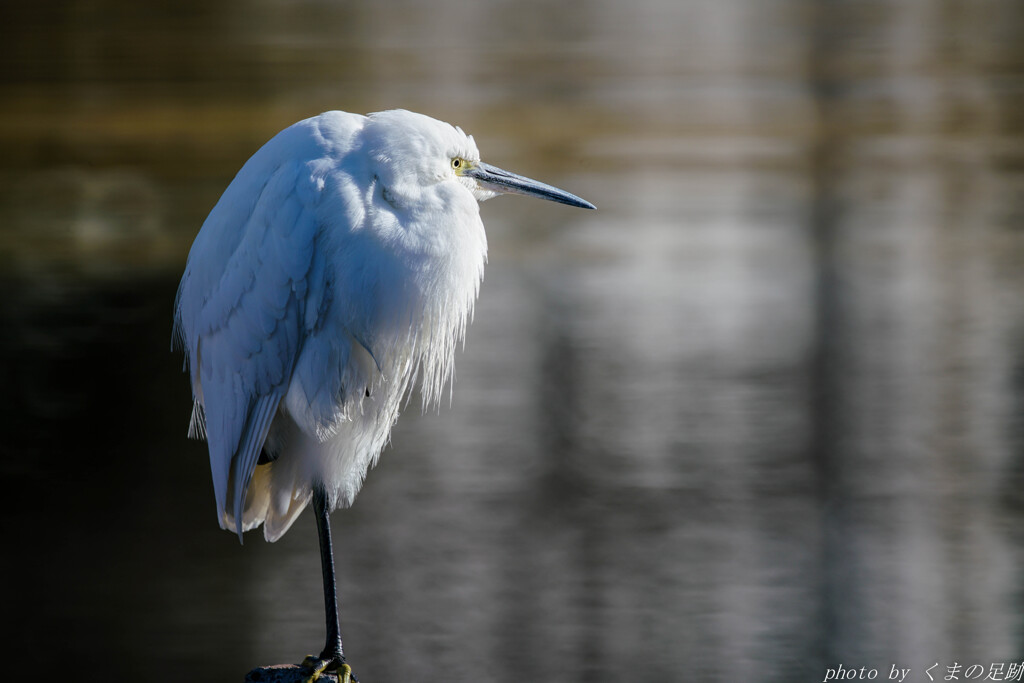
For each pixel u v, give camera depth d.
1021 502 12.34
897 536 11.67
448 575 10.76
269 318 6.11
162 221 25.27
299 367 6.19
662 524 11.91
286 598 10.34
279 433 6.52
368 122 6.23
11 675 9.02
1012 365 16.72
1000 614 10.00
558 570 10.67
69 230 24.39
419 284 6.16
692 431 14.31
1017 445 13.84
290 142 6.20
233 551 11.30
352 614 9.95
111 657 9.41
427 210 6.20
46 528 11.71
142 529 11.66
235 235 6.25
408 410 15.19
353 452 6.55
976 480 12.94
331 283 6.07
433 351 6.60
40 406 15.02
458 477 12.99
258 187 6.21
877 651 9.51
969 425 14.54
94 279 20.94
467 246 6.36
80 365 16.56
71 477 12.98
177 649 9.41
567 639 9.52
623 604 10.13
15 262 21.95
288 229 6.00
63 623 9.85
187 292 6.60
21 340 17.55
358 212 6.01
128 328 18.27
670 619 10.03
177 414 14.95
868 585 10.59
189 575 10.66
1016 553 11.21
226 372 6.30
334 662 6.04
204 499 12.53
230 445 6.32
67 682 8.99
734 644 9.64
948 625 9.94
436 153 6.25
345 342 6.20
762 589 10.42
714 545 11.38
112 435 14.18
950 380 16.30
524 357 17.09
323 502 6.43
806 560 10.93
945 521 12.02
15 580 10.59
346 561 11.02
